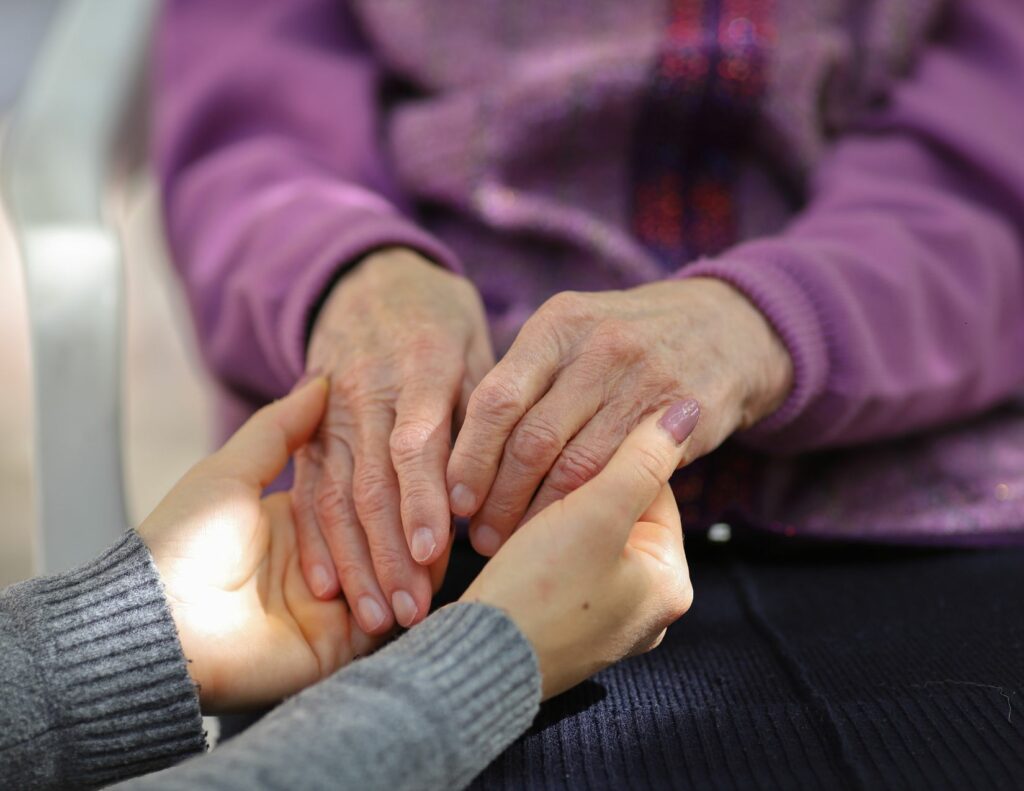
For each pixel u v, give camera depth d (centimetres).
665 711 75
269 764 65
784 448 89
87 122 101
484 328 86
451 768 68
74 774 71
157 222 110
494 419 77
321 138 102
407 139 100
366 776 66
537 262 97
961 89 101
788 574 90
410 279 86
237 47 103
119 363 96
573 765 72
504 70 101
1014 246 97
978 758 71
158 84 104
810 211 97
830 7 101
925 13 103
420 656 70
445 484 78
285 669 77
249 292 90
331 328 86
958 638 80
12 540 161
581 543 72
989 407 96
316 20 106
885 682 76
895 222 93
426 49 101
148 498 168
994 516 92
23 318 233
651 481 74
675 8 99
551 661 72
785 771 71
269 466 80
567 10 101
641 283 95
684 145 99
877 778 70
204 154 103
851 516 91
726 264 86
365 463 80
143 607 73
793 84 97
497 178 98
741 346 82
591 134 98
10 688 70
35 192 99
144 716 72
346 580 79
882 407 88
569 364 78
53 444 94
